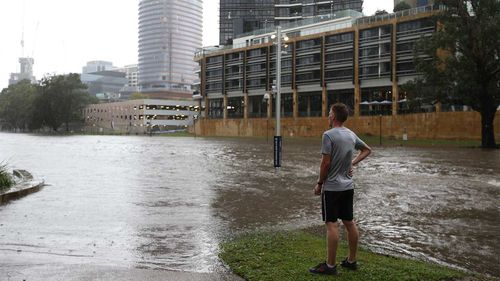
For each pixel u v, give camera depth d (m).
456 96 44.59
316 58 82.12
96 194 11.91
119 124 146.62
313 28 85.62
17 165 20.94
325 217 5.11
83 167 20.23
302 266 5.29
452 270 5.48
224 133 99.00
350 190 5.12
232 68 100.88
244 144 51.31
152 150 36.84
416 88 47.41
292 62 85.06
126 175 16.86
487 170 19.66
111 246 6.62
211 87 106.88
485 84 43.66
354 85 75.00
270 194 12.09
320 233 7.54
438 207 10.30
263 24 146.50
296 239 6.78
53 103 123.81
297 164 22.30
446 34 44.19
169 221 8.51
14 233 7.34
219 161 24.52
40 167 20.02
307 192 12.47
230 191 12.64
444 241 7.20
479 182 15.12
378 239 7.32
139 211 9.52
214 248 6.50
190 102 144.12
